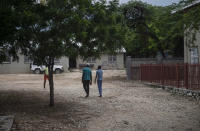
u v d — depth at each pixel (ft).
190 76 43.16
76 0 26.91
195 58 56.85
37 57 29.30
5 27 23.91
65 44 27.50
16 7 26.02
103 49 30.40
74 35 26.86
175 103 34.32
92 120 24.88
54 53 27.68
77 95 43.73
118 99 38.58
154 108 30.94
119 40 30.94
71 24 26.23
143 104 33.88
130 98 39.47
